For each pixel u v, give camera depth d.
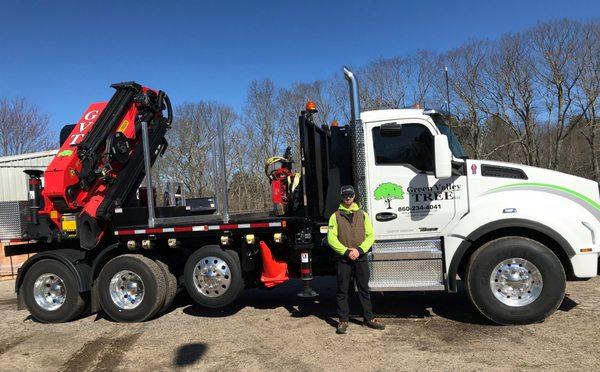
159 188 8.24
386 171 5.83
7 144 33.19
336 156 6.46
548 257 5.20
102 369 4.75
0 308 8.00
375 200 5.86
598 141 36.62
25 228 6.83
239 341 5.36
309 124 6.25
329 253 6.34
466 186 5.64
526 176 5.59
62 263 6.64
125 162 7.22
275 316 6.36
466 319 5.70
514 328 5.26
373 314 5.84
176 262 6.77
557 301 5.19
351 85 5.91
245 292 8.07
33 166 16.45
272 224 6.05
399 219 5.79
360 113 5.91
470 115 35.19
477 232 5.46
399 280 5.68
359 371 4.32
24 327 6.57
